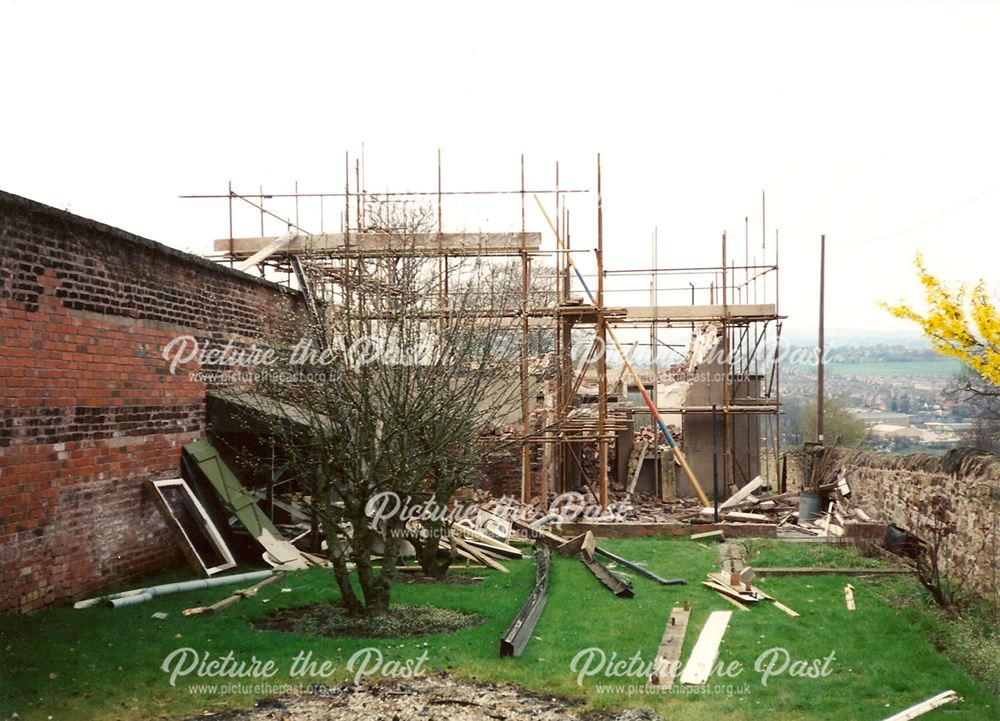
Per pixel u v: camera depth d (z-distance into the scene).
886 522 17.92
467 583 14.48
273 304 18.50
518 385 20.08
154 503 13.79
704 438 28.91
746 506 24.28
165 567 14.03
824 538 19.17
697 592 13.84
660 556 17.06
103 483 12.45
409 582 14.35
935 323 11.87
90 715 7.89
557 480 27.33
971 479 13.09
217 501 15.30
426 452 12.13
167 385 14.28
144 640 10.07
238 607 11.91
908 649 10.34
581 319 24.16
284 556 14.91
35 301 10.98
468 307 17.59
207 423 15.62
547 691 8.87
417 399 11.88
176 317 14.65
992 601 12.02
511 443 15.70
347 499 11.67
